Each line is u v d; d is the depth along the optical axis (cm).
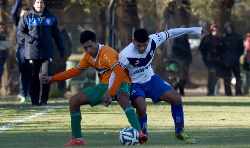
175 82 6331
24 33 4747
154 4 6756
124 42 6334
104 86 2694
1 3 6219
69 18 6950
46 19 4728
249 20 8575
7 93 6325
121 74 2652
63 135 3106
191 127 3447
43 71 4731
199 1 6894
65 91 6128
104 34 6812
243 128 3397
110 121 3775
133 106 2803
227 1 6775
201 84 8706
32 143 2788
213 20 6850
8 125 3569
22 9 4991
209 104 5078
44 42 4716
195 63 9600
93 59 2695
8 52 6072
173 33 2830
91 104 2714
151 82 2794
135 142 2697
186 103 5166
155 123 3681
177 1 6588
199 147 2573
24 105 4838
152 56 2773
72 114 2705
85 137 3000
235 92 6556
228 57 6419
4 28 5456
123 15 6359
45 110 4444
